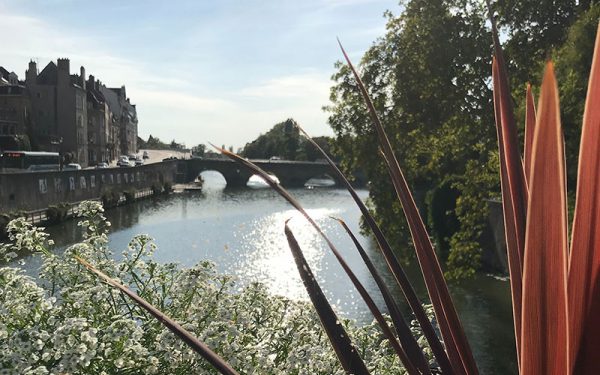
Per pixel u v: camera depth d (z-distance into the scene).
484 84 21.20
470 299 25.45
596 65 1.13
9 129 79.56
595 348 1.18
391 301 1.94
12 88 81.56
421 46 21.97
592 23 15.19
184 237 45.50
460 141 21.95
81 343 2.86
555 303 1.10
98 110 102.75
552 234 1.08
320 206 71.25
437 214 37.31
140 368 3.28
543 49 19.95
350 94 23.97
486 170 21.08
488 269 31.27
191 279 3.76
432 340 1.79
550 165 1.05
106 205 67.00
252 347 3.40
